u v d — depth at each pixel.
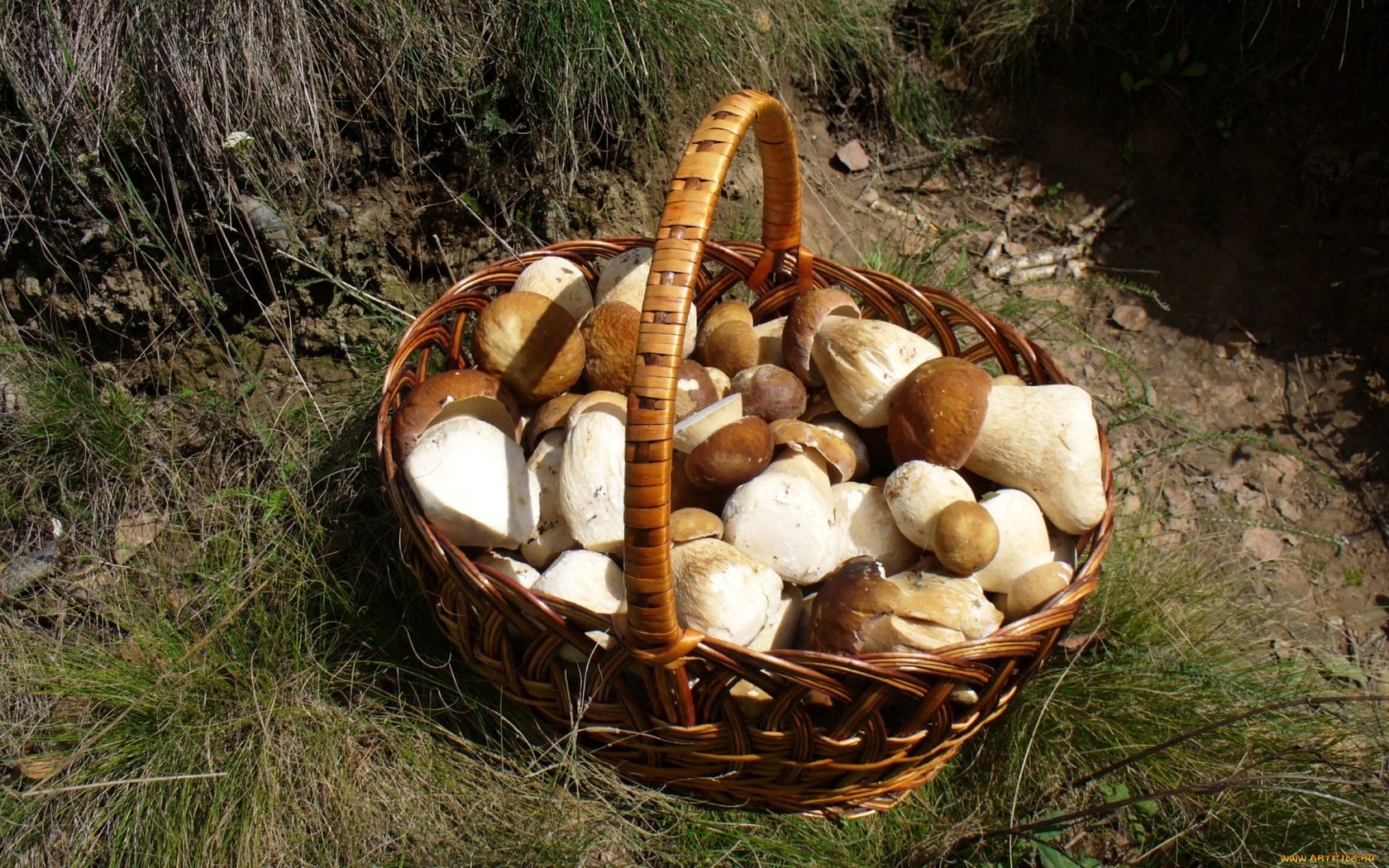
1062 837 0.76
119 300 0.88
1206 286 1.08
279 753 0.74
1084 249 1.11
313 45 0.89
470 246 0.96
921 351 0.78
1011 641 0.68
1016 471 0.75
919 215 1.13
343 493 0.85
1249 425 1.01
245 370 0.91
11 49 0.85
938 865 0.74
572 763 0.71
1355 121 1.06
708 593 0.69
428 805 0.73
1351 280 1.03
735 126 0.66
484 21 0.92
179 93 0.86
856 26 1.13
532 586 0.73
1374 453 0.98
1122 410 0.97
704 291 0.89
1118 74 1.14
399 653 0.79
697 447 0.75
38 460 0.86
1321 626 0.90
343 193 0.92
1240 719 0.74
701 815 0.73
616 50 0.95
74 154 0.86
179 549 0.84
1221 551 0.93
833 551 0.74
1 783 0.74
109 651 0.78
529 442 0.79
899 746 0.70
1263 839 0.74
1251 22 1.09
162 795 0.72
